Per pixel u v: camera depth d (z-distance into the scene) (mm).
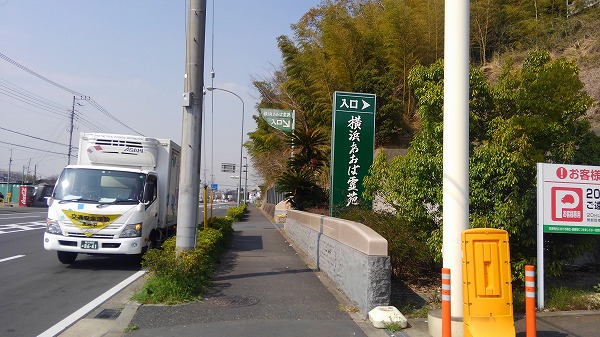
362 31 28609
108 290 9430
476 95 9453
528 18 30922
